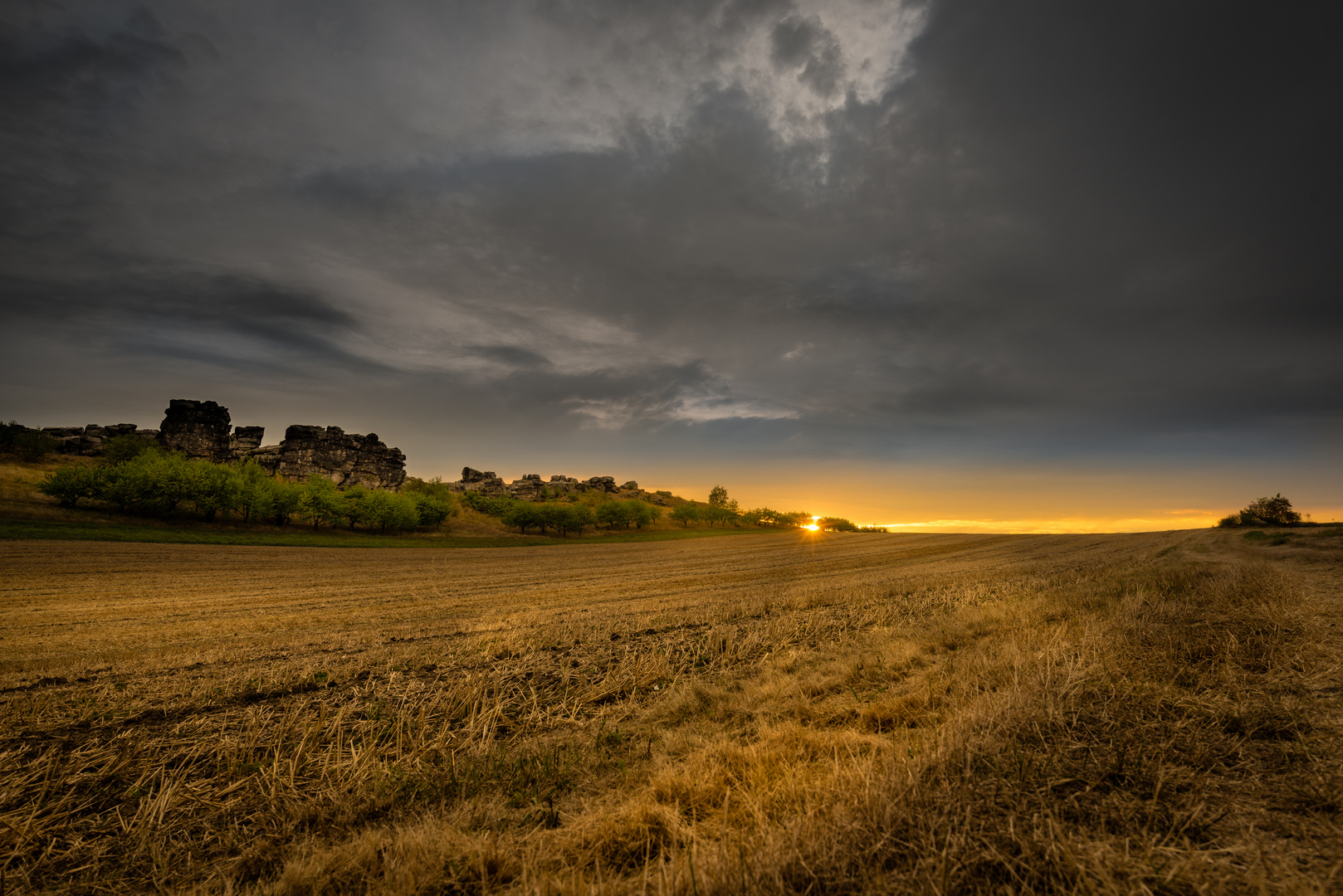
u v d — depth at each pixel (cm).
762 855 286
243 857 387
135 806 471
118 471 4956
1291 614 849
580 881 299
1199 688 525
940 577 2347
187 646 1230
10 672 1005
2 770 530
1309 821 302
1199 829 299
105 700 785
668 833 362
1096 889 246
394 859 356
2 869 387
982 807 316
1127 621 821
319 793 482
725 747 514
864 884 262
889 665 803
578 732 638
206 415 9538
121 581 2436
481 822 423
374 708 726
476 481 12988
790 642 1076
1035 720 442
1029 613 1090
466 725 654
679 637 1195
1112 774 363
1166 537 5128
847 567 3350
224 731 648
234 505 5403
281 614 1759
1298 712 450
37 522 4178
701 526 12081
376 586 2647
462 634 1355
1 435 7112
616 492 14862
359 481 9806
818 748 504
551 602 2014
